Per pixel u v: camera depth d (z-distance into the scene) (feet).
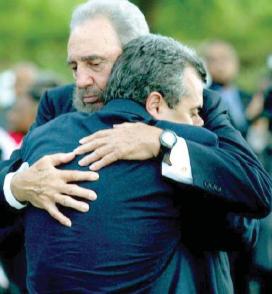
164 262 18.79
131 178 18.51
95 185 18.45
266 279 36.22
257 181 18.99
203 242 19.40
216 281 19.61
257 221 20.43
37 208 18.93
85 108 19.99
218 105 20.63
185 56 19.27
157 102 19.13
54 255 18.52
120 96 19.30
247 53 90.22
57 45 90.68
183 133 19.02
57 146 19.12
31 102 34.47
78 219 18.44
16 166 19.80
